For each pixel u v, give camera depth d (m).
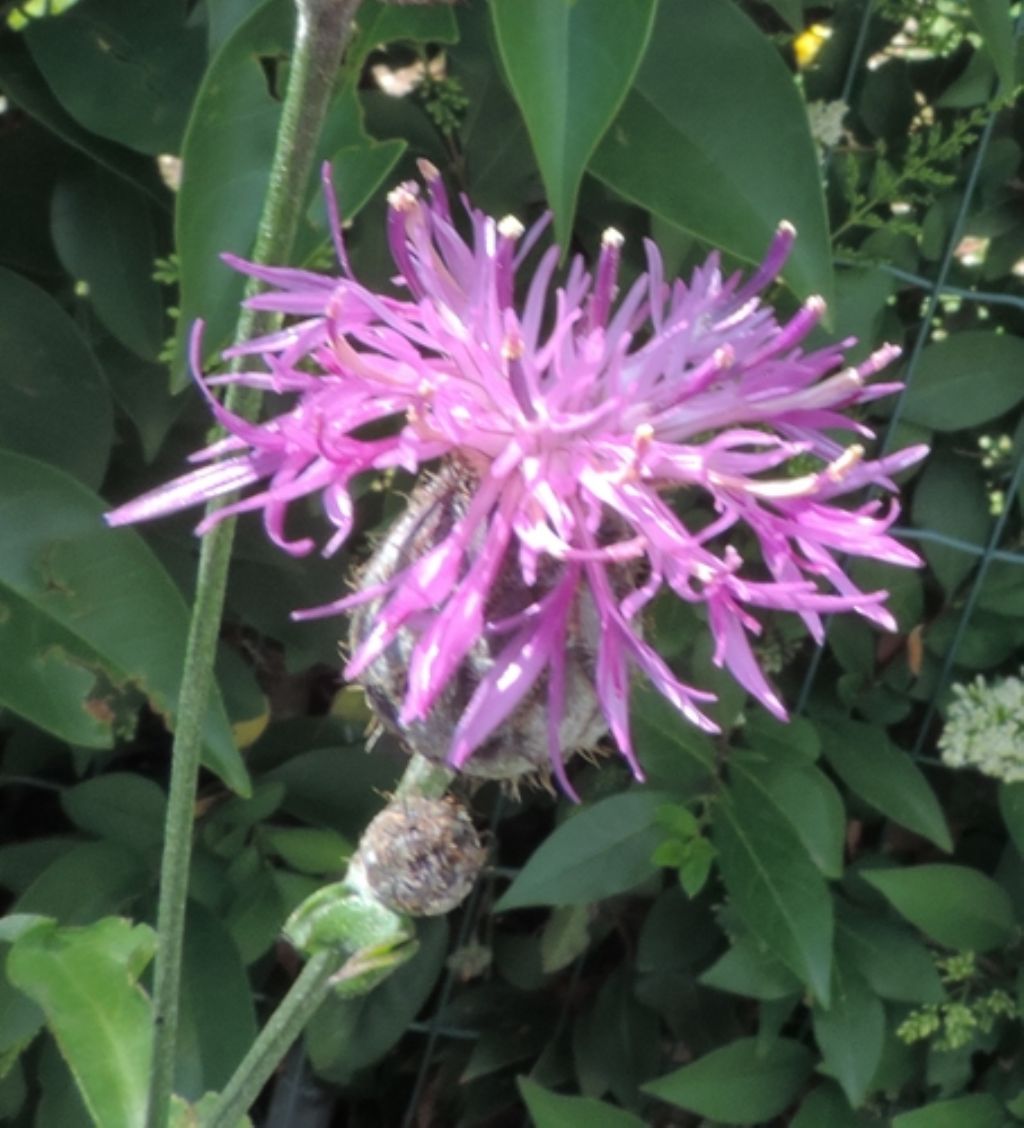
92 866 0.16
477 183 0.15
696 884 0.16
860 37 0.16
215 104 0.10
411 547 0.08
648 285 0.10
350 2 0.07
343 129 0.11
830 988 0.17
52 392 0.14
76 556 0.12
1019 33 0.15
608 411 0.08
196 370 0.08
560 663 0.08
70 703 0.12
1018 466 0.17
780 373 0.09
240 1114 0.10
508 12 0.09
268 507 0.08
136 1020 0.11
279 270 0.08
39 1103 0.16
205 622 0.09
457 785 0.11
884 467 0.09
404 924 0.10
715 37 0.11
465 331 0.08
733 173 0.11
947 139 0.17
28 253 0.15
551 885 0.16
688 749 0.17
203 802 0.17
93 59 0.13
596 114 0.09
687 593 0.08
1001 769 0.17
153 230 0.15
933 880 0.17
